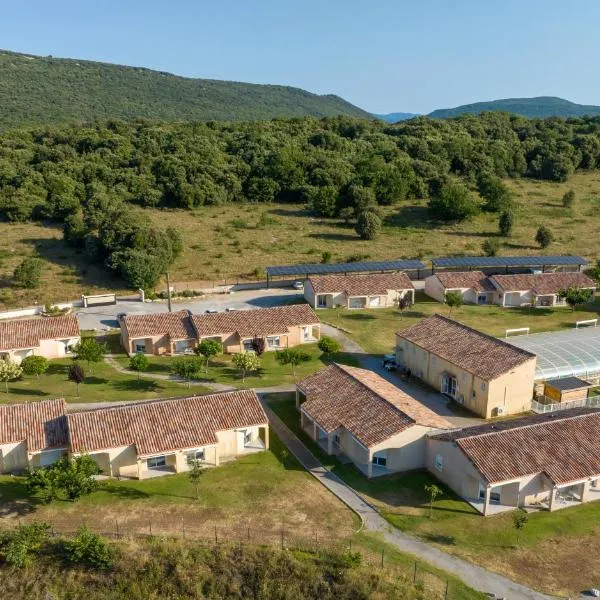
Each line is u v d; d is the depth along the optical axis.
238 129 194.12
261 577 34.53
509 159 172.62
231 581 34.53
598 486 43.69
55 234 121.25
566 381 59.03
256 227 130.38
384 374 65.31
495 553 36.66
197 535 37.88
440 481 44.66
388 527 39.03
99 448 43.44
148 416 46.69
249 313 73.62
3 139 161.62
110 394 58.88
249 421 47.66
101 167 146.38
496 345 58.59
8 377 59.78
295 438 50.78
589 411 48.84
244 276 102.81
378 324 81.81
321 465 46.62
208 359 68.94
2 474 44.81
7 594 33.84
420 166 159.62
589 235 125.44
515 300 89.44
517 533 38.53
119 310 86.88
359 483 44.22
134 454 44.72
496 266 101.88
